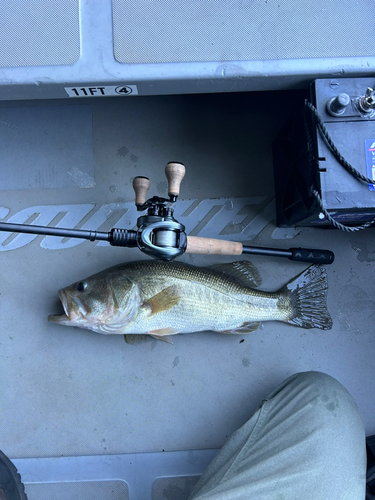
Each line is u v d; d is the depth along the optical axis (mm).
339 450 418
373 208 385
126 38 362
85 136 564
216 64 365
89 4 360
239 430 474
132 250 560
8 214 552
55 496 526
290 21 370
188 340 556
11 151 558
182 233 384
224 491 404
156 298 491
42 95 389
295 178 463
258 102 574
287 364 558
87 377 544
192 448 540
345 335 565
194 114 574
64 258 555
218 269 538
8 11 358
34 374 541
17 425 535
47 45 360
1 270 550
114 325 489
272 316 533
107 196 561
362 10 374
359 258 575
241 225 567
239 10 367
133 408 543
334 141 388
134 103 570
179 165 382
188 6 365
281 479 406
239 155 573
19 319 545
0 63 359
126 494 529
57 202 557
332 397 456
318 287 547
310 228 572
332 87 384
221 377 553
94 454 534
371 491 489
